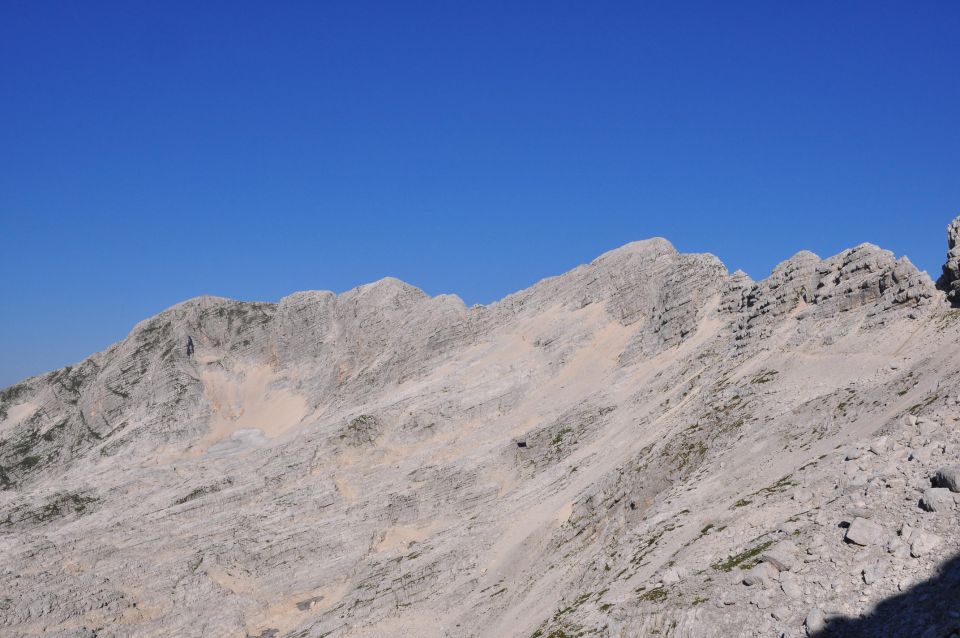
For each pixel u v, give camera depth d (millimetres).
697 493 64000
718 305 128875
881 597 34688
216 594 116125
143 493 150375
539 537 92188
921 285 74438
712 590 41969
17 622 106562
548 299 174500
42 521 146750
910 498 39781
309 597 116375
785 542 41312
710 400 84875
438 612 92688
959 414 45312
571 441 119688
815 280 93750
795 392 73312
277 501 135750
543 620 64250
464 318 182375
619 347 146625
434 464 135250
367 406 162000
